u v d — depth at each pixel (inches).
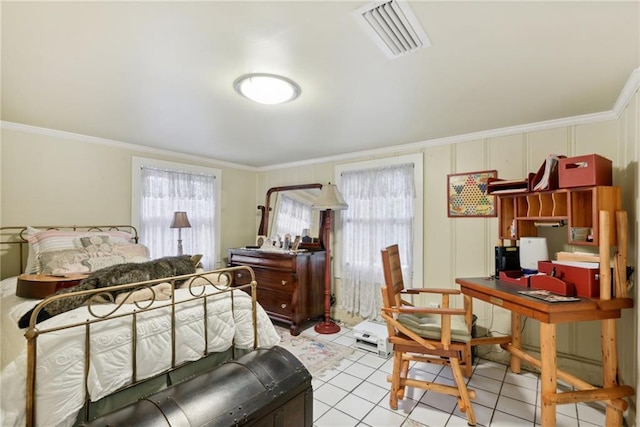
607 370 68.6
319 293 145.2
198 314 65.4
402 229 129.5
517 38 53.5
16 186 104.7
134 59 61.2
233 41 55.2
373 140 123.3
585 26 49.7
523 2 44.2
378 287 135.0
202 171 158.7
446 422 74.2
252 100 81.6
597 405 81.1
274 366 63.6
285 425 59.2
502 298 74.7
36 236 99.4
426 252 124.2
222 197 169.0
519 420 74.5
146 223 136.8
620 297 65.6
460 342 76.3
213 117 96.2
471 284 85.9
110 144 125.8
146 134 116.2
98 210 123.0
